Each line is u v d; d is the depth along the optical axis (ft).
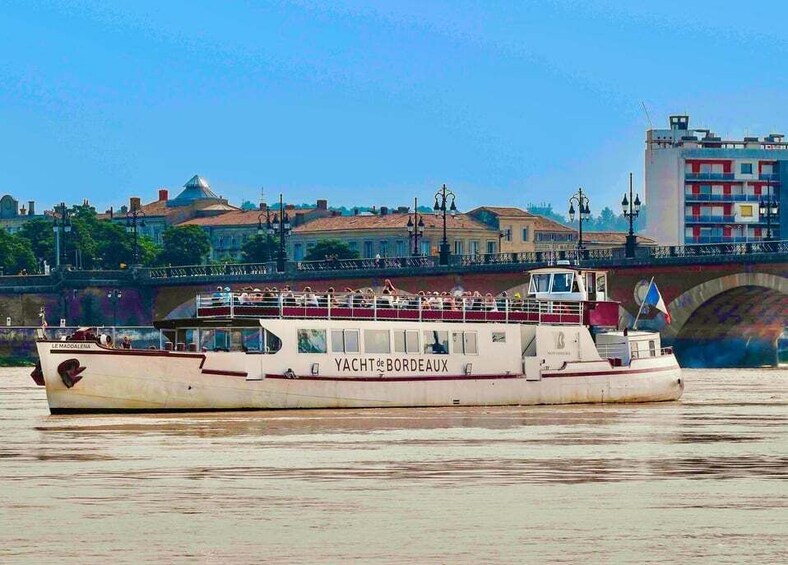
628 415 377.50
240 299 383.86
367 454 278.87
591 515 209.46
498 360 408.87
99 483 239.09
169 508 214.48
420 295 409.49
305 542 190.60
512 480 243.19
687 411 395.34
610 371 425.69
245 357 375.25
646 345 441.27
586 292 440.04
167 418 355.56
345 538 193.16
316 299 388.37
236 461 267.80
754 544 189.78
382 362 391.04
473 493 228.63
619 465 262.88
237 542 190.39
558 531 197.98
